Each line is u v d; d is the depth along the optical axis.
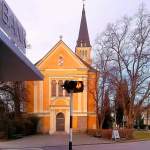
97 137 55.09
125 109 61.25
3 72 12.12
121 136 52.72
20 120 56.62
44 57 67.56
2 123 49.44
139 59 60.25
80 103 66.38
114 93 63.03
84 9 104.69
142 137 57.69
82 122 66.12
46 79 67.00
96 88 64.38
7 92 51.47
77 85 13.55
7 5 8.88
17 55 9.43
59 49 67.62
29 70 11.64
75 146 38.66
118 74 60.91
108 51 61.47
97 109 64.62
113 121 70.00
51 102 66.31
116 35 60.88
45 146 37.91
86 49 102.00
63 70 67.12
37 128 65.81
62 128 65.94
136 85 60.09
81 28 103.38
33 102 66.25
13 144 40.12
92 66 66.25
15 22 9.67
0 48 8.76
